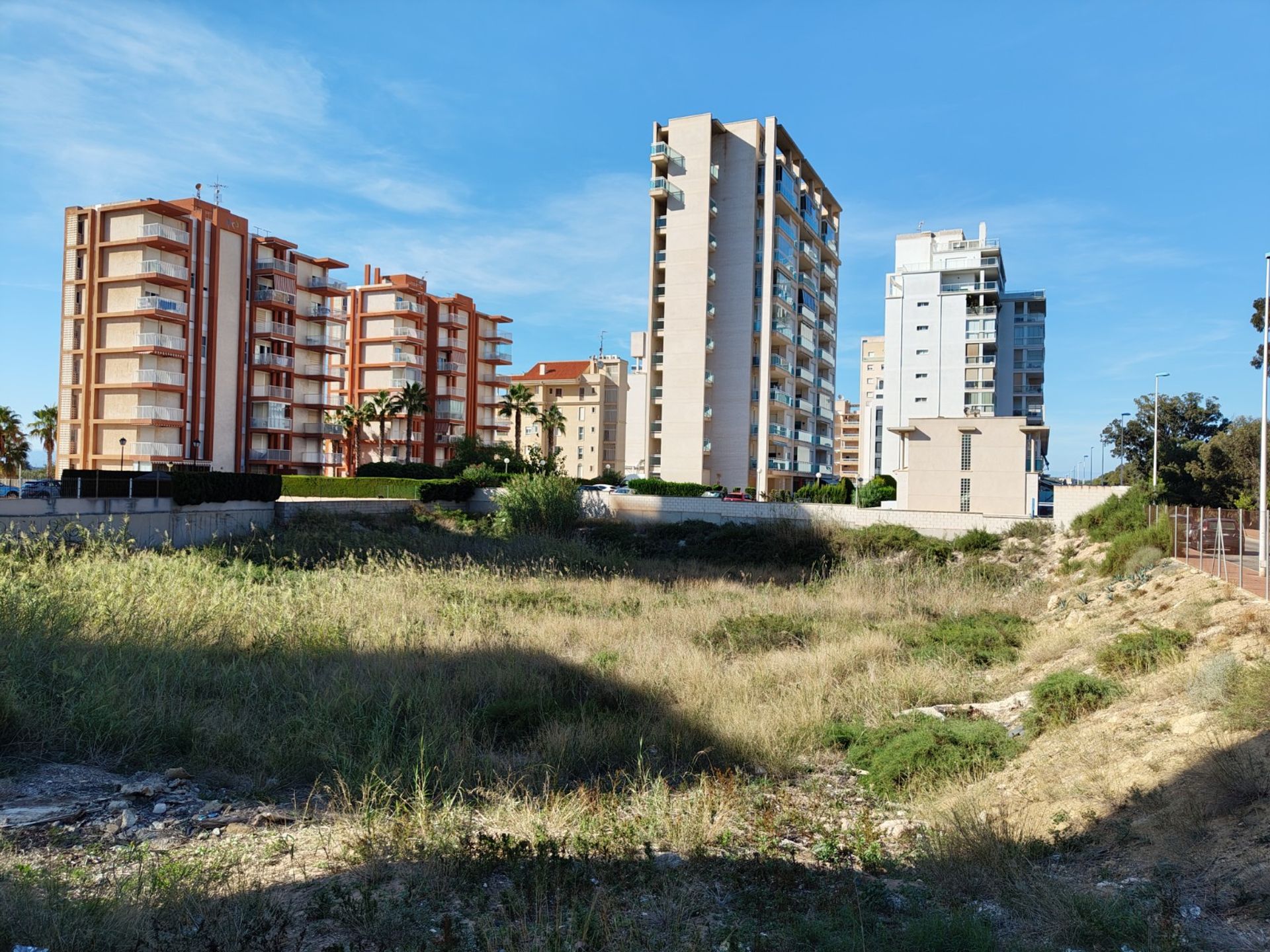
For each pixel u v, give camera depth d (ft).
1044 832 25.18
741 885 22.38
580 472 339.77
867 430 330.34
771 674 49.70
